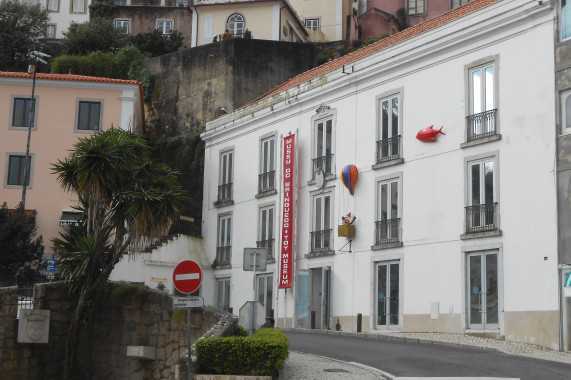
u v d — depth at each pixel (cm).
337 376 1562
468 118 2552
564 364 1722
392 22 5259
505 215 2398
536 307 2259
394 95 2848
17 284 2991
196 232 4038
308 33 5894
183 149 4269
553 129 2297
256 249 1673
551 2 2338
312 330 2806
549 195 2278
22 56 5456
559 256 2222
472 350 2055
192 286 1515
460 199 2539
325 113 3153
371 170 2895
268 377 1491
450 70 2641
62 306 2211
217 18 5462
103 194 2108
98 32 5391
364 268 2862
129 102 3922
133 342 2086
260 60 4472
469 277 2478
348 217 2952
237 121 3644
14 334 2117
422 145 2703
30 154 3838
